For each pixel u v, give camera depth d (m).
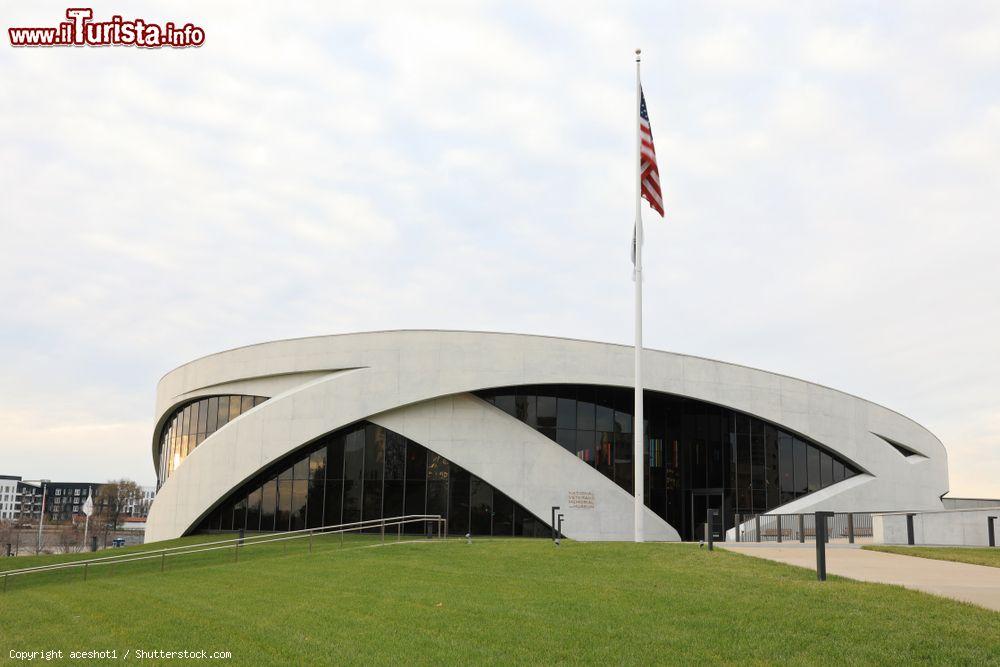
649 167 29.36
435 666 9.62
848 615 11.47
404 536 35.03
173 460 44.91
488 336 36.84
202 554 31.16
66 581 27.17
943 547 22.20
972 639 9.96
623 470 38.06
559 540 26.70
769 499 39.00
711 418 39.69
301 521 36.94
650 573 17.09
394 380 36.56
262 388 39.75
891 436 44.09
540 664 9.54
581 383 37.09
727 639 10.46
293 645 10.95
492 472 36.28
